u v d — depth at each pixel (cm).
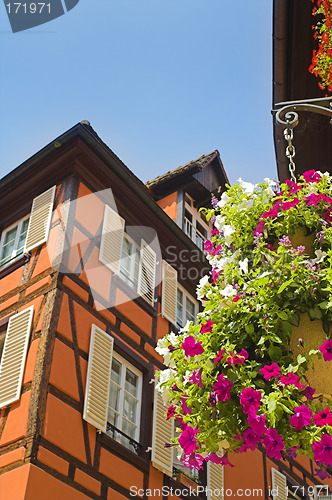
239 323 306
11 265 1162
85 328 1036
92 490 904
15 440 885
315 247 332
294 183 356
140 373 1131
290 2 763
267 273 311
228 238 348
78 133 1194
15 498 817
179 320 1335
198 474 1141
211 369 305
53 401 917
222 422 294
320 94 852
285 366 294
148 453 1044
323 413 271
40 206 1204
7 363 984
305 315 305
